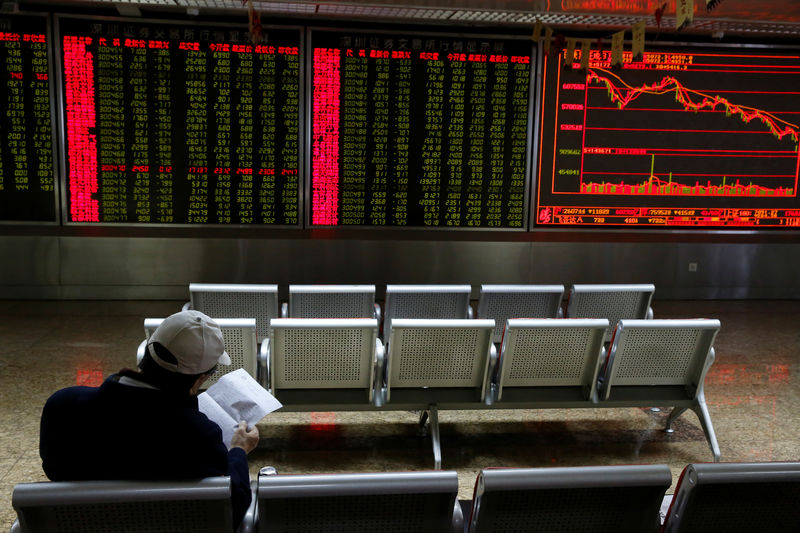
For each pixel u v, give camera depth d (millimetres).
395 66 6199
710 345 3154
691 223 6793
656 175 6660
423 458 3312
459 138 6398
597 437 3609
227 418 1928
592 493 1566
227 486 1434
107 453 1540
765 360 4934
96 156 6059
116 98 5980
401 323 2871
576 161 6551
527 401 3223
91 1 5418
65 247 6039
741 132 6672
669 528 1630
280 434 3557
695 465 1539
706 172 6707
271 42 6023
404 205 6480
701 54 6500
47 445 1562
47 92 5895
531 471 1499
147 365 1560
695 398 3309
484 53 6262
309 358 2988
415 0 5078
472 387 3188
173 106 6047
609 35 6348
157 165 6141
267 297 3715
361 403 3143
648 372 3225
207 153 6164
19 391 3973
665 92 6512
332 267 6293
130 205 6184
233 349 2988
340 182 6371
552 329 3004
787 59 6590
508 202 6570
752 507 1626
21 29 5777
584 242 6523
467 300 3855
